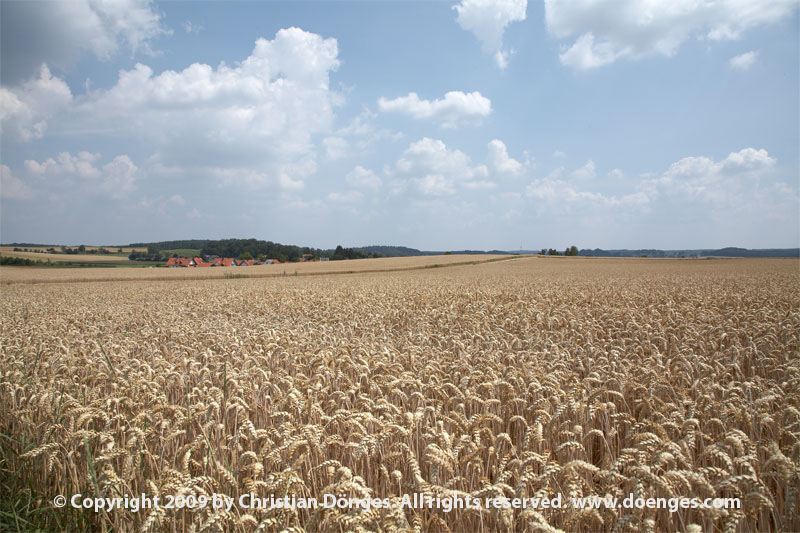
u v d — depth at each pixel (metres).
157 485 3.83
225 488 3.81
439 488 3.06
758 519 3.52
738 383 5.43
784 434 4.19
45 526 3.90
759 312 11.12
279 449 3.55
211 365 7.23
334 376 6.01
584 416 4.52
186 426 4.71
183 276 61.78
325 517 3.18
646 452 3.49
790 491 3.07
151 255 145.88
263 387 5.54
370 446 3.70
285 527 3.17
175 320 13.62
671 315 11.23
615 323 10.64
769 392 4.98
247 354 7.53
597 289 22.02
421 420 4.49
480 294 19.86
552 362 6.52
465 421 4.17
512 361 6.84
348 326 11.29
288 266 84.88
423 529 3.38
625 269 61.25
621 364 6.23
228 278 56.84
